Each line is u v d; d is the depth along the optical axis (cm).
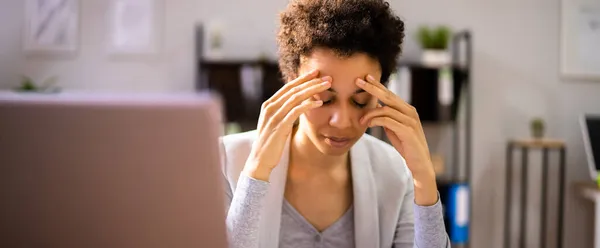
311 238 90
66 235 42
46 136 39
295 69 84
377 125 80
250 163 78
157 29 315
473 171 323
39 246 42
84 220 42
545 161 315
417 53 315
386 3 83
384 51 79
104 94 39
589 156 296
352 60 76
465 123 321
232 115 307
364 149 96
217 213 42
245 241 75
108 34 315
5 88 316
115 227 42
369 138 101
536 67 324
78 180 40
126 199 41
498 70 323
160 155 40
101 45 315
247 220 75
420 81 312
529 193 326
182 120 39
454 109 311
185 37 316
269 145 77
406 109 81
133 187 41
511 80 324
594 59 326
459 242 307
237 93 308
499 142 324
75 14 314
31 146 40
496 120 324
